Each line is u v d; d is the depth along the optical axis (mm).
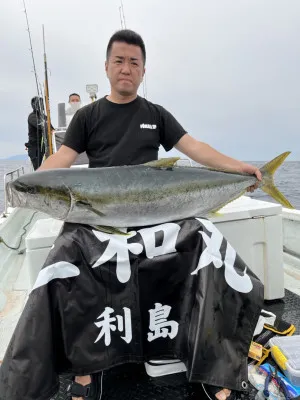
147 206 1873
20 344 1416
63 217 1794
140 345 1630
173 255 1646
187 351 1604
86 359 1537
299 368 1552
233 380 1517
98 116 2098
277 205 2365
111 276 1604
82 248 1607
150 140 2129
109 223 1819
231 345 1573
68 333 1529
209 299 1556
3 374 1408
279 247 2389
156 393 1647
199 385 1688
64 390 1707
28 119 7066
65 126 5930
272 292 2422
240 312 1612
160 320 1657
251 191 2266
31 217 5219
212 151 2199
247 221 2303
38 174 1794
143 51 2094
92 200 1771
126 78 2021
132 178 1856
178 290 1659
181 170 1993
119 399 1618
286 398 1497
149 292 1642
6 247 3836
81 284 1562
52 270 1521
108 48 2086
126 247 1625
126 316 1618
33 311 1454
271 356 1774
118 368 1836
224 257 1648
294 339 1794
